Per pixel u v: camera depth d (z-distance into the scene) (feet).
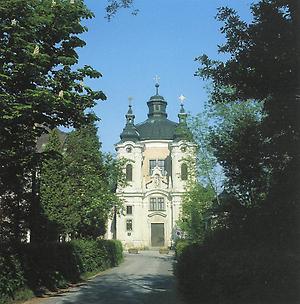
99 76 51.29
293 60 32.89
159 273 98.99
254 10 35.47
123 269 113.29
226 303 35.68
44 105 46.24
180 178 263.70
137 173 273.13
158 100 303.89
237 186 41.22
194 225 103.45
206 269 38.75
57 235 90.02
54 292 62.85
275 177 36.70
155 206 271.49
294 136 33.99
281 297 34.63
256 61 34.37
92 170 108.58
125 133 279.28
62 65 49.98
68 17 48.49
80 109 50.85
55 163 95.25
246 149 39.06
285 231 36.91
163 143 285.02
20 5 43.75
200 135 109.29
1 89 45.42
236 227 40.04
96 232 115.14
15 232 78.07
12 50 44.01
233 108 89.25
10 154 51.19
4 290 50.26
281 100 33.65
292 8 33.50
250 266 35.76
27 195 79.25
